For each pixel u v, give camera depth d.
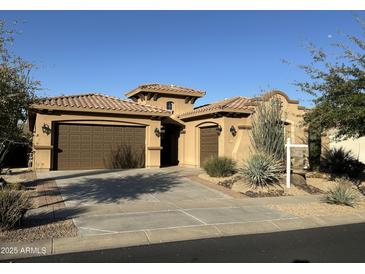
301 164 19.25
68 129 18.94
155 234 7.64
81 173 17.28
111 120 19.78
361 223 9.30
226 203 11.30
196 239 7.50
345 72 13.02
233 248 6.86
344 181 15.07
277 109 15.80
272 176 13.77
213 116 20.59
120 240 7.19
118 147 20.20
